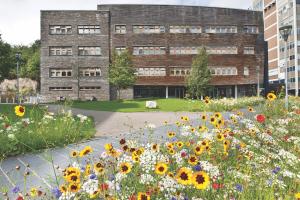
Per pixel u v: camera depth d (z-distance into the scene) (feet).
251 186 16.26
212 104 82.02
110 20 193.67
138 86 197.06
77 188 11.55
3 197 15.58
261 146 26.55
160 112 82.64
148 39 195.31
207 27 200.85
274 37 279.69
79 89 189.57
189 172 11.48
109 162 15.93
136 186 14.01
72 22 190.49
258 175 18.26
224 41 201.77
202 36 199.72
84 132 40.19
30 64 278.26
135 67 194.08
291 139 30.12
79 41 190.39
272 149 27.37
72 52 190.08
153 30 196.44
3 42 145.79
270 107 54.90
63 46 190.19
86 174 13.16
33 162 26.14
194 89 170.30
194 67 170.81
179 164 16.72
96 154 26.73
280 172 18.58
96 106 110.42
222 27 203.00
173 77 196.03
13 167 24.59
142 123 56.34
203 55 171.22
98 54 191.21
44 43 189.16
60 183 17.25
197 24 199.41
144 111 87.66
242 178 16.55
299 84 247.29
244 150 21.85
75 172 12.01
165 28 196.95
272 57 285.02
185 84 181.68
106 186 12.10
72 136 35.55
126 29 194.39
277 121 38.45
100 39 191.21
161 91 198.59
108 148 14.85
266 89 229.25
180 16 198.59
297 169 21.94
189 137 24.22
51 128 35.65
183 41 197.67
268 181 16.70
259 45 205.87
